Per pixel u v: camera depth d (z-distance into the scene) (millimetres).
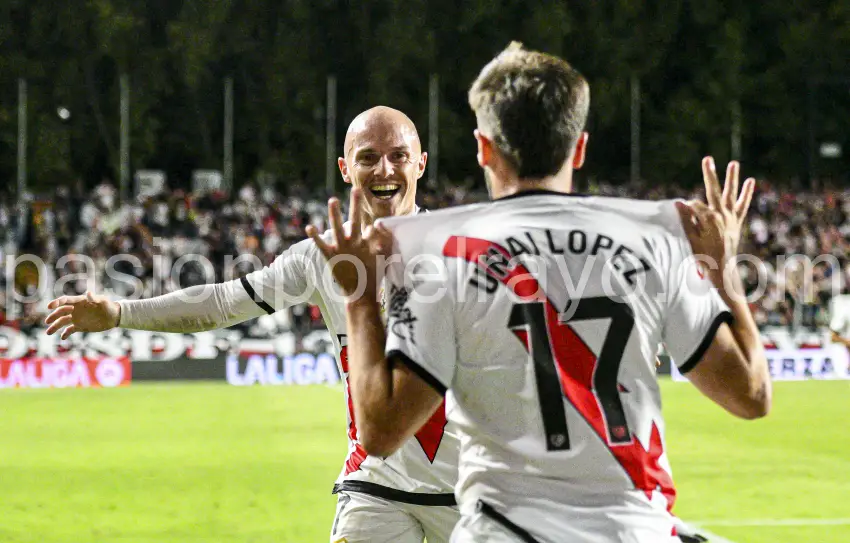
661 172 57250
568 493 4059
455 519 6590
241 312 6738
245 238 38531
